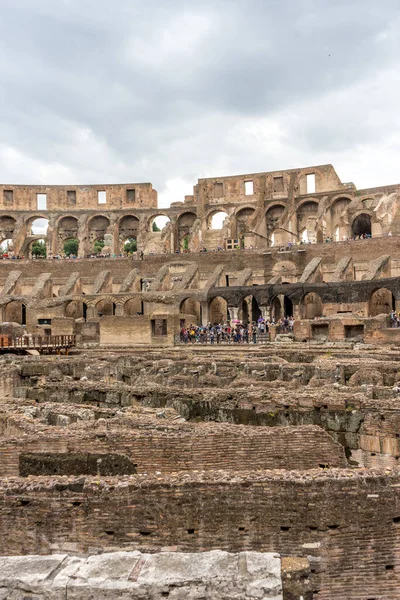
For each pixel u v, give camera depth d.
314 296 67.94
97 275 82.81
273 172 96.44
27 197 100.25
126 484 9.97
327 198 88.50
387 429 15.84
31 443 13.63
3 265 84.31
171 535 9.83
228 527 9.83
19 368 32.34
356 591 9.62
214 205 98.69
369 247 70.88
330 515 9.70
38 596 6.70
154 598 6.72
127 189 102.25
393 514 9.76
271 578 6.88
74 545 9.86
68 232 101.94
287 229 89.12
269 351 42.78
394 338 47.31
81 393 22.27
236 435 13.54
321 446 13.51
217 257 80.31
